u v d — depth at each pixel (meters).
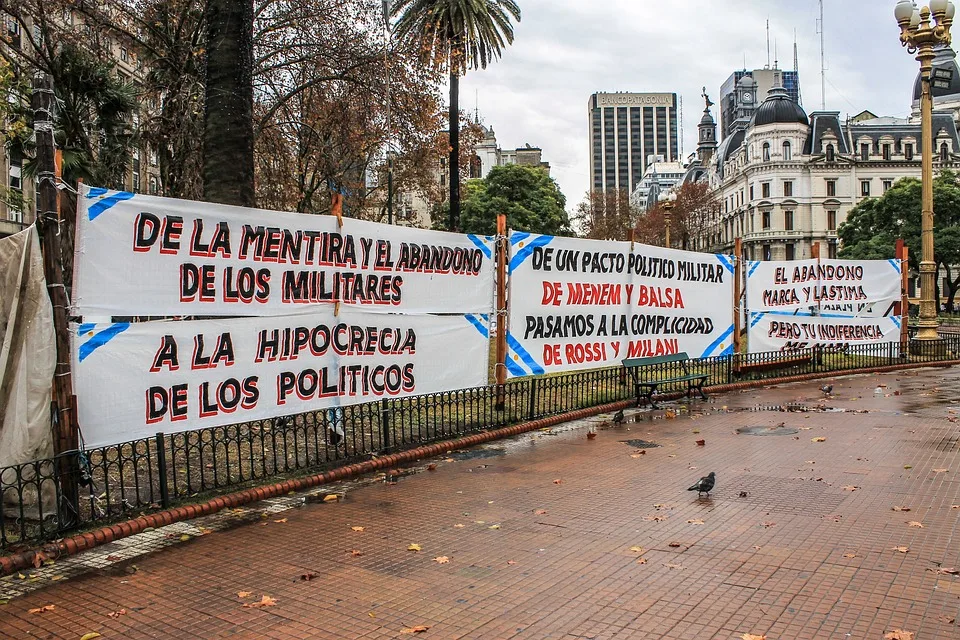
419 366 9.96
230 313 7.74
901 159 88.12
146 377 6.98
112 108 17.91
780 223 89.06
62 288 6.32
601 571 5.28
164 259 7.15
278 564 5.63
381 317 9.45
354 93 18.98
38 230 6.33
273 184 20.67
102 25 16.92
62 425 6.24
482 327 11.00
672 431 10.98
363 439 9.25
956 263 62.91
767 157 90.00
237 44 11.28
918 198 62.03
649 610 4.57
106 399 6.64
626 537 6.04
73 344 6.39
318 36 18.64
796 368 18.33
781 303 17.94
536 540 6.03
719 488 7.57
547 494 7.52
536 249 11.96
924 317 23.19
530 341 11.91
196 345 7.41
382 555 5.76
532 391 11.84
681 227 80.25
